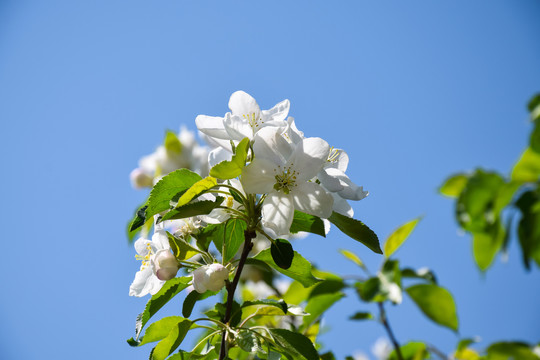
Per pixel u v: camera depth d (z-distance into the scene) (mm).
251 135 405
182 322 402
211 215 421
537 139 482
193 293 422
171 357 418
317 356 408
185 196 384
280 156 401
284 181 399
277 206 400
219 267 399
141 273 430
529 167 488
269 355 425
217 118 413
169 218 390
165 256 409
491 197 481
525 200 475
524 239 475
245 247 406
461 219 488
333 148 431
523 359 488
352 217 423
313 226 420
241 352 477
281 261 402
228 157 425
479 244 488
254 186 394
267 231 422
